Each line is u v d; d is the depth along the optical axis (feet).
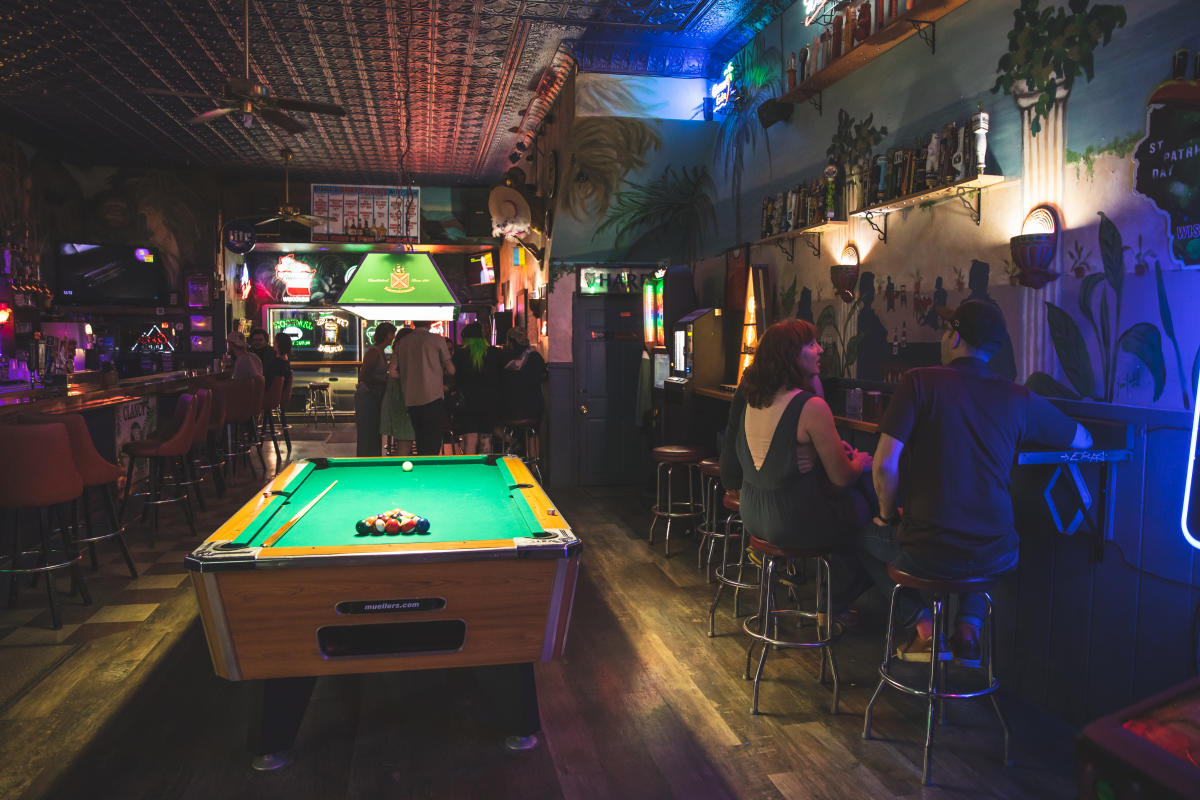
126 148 33.71
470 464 14.52
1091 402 9.91
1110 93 9.65
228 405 24.06
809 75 16.72
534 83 25.17
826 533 10.22
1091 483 9.61
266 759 8.69
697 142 23.41
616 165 23.34
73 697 10.46
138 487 23.66
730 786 8.48
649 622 13.39
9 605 13.83
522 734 9.16
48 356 25.57
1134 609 9.09
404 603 8.20
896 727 9.82
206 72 24.43
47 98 27.12
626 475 25.20
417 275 21.70
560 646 8.77
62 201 34.19
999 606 11.10
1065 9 10.34
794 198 17.22
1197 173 8.51
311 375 42.55
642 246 24.38
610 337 24.77
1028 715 10.15
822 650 11.14
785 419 10.07
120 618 13.42
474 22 20.59
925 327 13.35
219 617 7.91
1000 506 8.80
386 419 23.90
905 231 13.85
